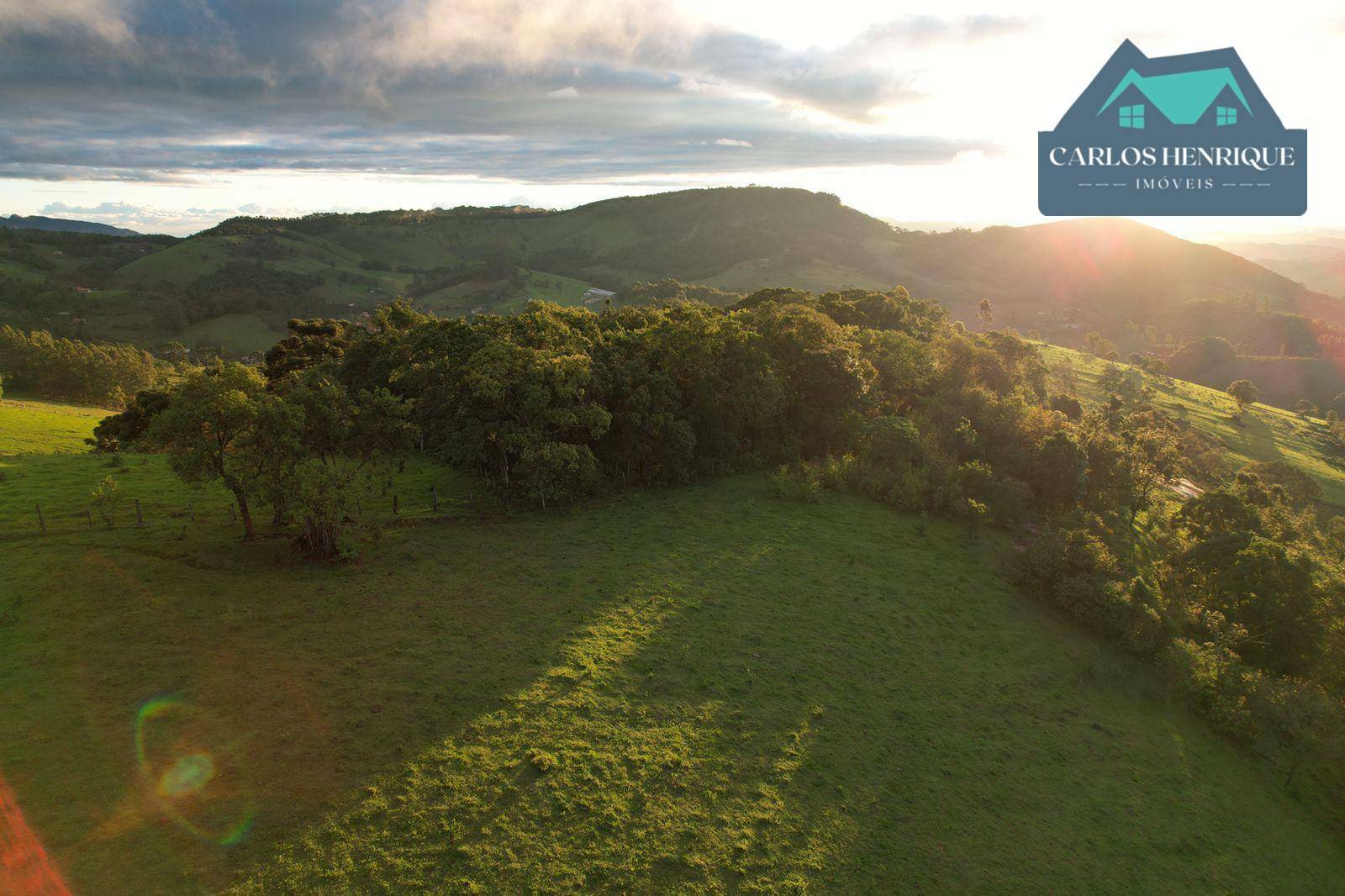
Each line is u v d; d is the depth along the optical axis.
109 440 64.62
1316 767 40.47
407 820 23.14
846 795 28.14
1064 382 151.50
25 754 23.33
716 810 26.09
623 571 44.00
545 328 57.81
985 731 34.69
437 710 28.48
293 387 40.75
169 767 23.66
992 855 26.77
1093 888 26.33
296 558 39.34
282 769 24.28
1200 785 34.78
